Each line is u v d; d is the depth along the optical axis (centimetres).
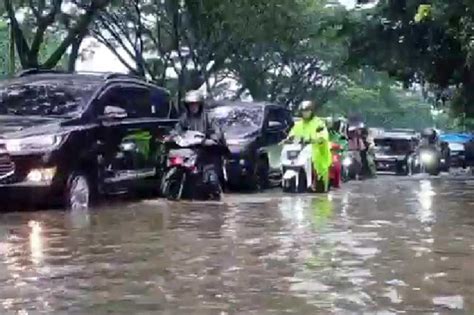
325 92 6134
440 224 1108
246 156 1903
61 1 2633
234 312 589
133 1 3609
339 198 1612
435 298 635
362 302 620
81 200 1342
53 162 1264
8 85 1473
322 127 1877
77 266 774
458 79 3164
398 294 649
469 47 2638
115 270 753
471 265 779
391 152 3444
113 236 983
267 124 2058
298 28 4288
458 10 2623
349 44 3341
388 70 3309
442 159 3625
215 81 4859
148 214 1255
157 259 812
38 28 2623
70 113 1381
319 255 834
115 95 1490
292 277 717
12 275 728
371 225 1094
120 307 605
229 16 3506
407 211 1303
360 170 2650
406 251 861
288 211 1305
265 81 5456
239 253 848
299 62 5694
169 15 3666
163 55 3828
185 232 1021
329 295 645
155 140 1582
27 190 1246
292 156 1856
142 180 1527
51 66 2662
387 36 3180
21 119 1347
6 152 1240
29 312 589
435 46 3095
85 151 1342
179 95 3756
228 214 1254
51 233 1012
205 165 1591
